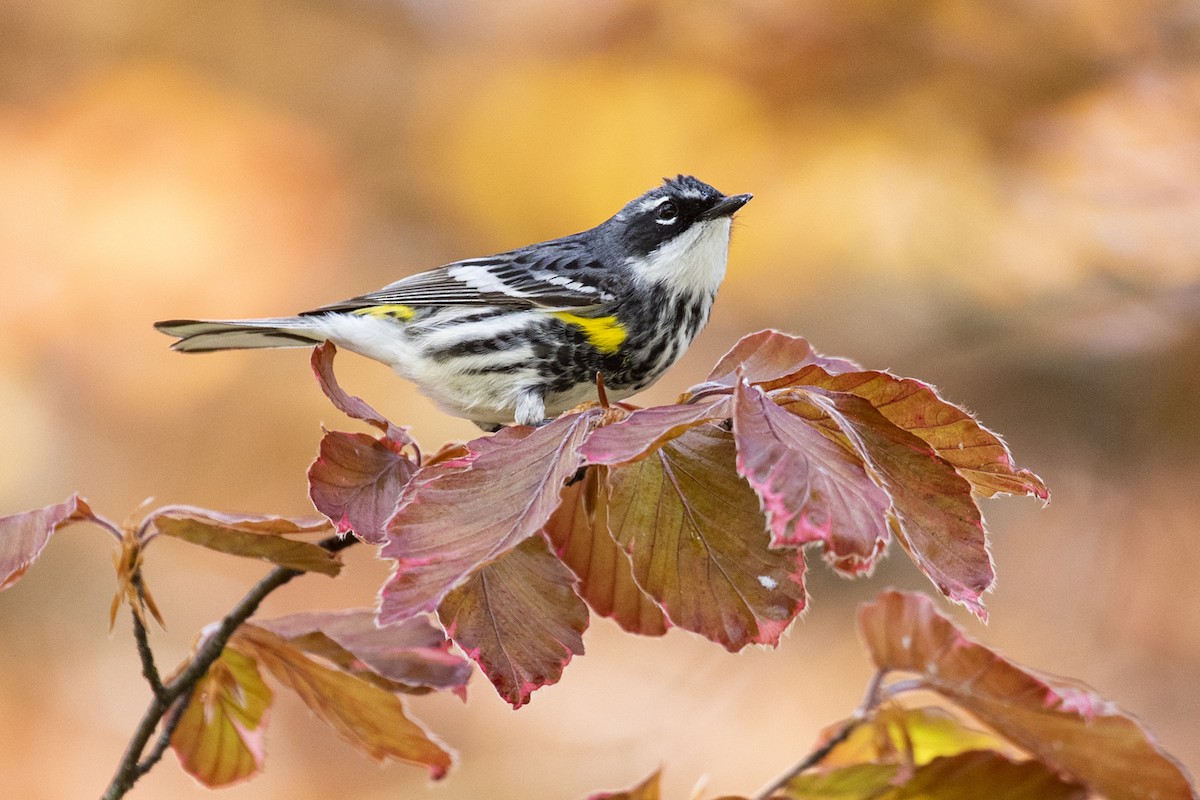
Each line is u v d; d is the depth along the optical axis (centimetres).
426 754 505
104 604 1373
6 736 1272
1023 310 1221
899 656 470
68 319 1390
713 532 395
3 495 1343
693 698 1281
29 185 1410
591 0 1304
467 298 773
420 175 1495
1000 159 1200
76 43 1516
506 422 796
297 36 1573
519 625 393
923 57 1170
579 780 1237
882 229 1280
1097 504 1273
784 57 1212
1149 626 1256
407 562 339
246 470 1398
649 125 1320
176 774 1270
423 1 1591
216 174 1474
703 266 796
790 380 378
